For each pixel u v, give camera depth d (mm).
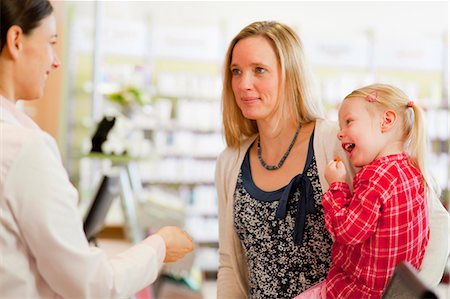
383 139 1547
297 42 1752
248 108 1704
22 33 1237
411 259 1493
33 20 1241
